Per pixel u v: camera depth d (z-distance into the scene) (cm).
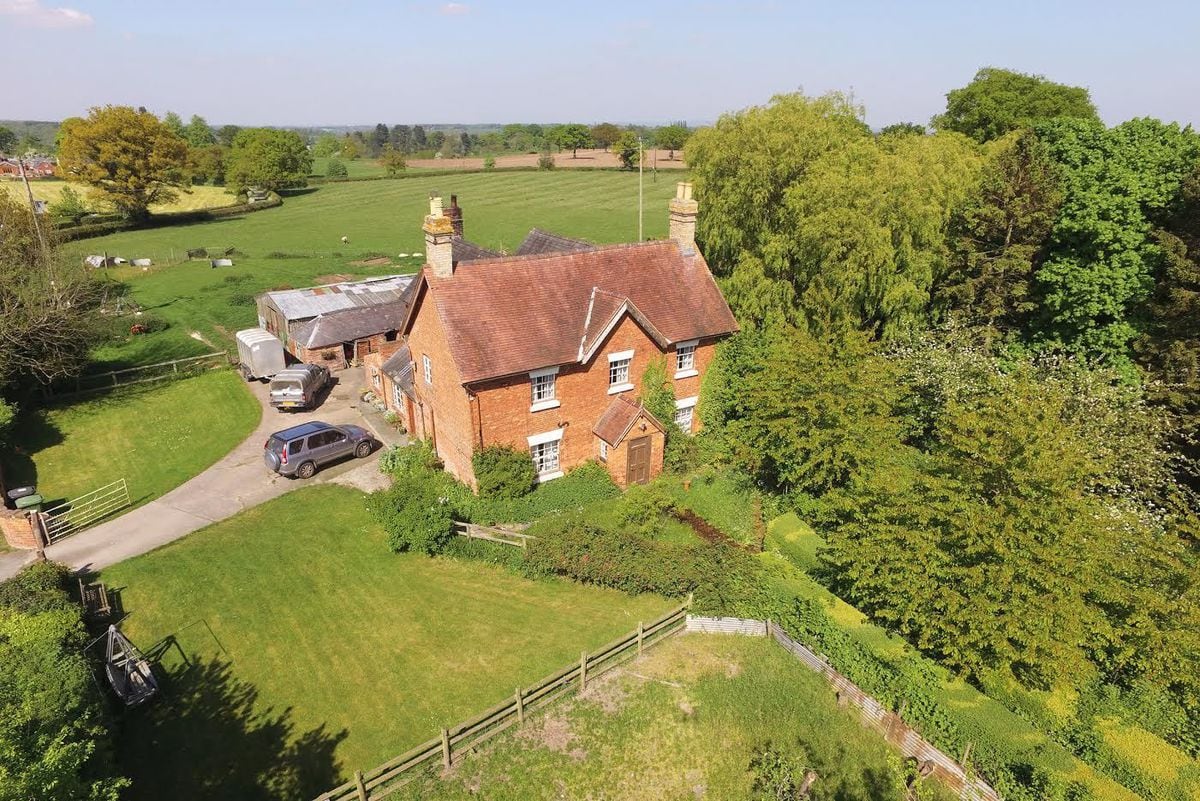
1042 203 3441
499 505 2798
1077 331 3425
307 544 2619
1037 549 1706
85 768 1470
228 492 3012
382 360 3788
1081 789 1532
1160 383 2880
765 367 2970
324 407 3928
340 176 15900
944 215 3547
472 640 2130
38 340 3544
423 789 1623
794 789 1636
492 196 12081
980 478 1909
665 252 3328
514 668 2016
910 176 3291
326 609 2261
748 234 3766
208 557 2520
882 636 1973
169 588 2338
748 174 3516
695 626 2177
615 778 1675
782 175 3522
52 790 1182
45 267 3925
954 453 2122
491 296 2834
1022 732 1661
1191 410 3003
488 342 2738
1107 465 2036
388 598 2323
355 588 2370
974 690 1805
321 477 3153
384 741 1764
